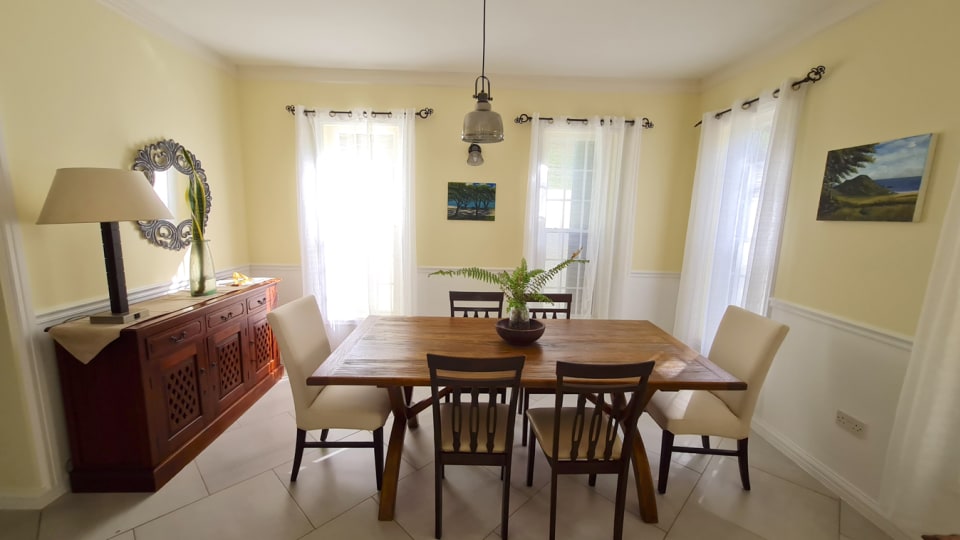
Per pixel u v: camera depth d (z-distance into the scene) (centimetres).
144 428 182
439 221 344
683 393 206
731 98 294
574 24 235
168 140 244
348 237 337
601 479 205
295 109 313
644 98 331
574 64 297
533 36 252
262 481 196
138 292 222
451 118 330
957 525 148
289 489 191
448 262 351
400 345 197
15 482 173
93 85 196
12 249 161
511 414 152
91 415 179
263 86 319
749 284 245
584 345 202
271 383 298
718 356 214
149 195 180
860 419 186
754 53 268
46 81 174
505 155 336
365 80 321
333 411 186
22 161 165
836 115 204
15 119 162
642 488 175
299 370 185
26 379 167
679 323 330
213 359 228
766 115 254
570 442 168
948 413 146
